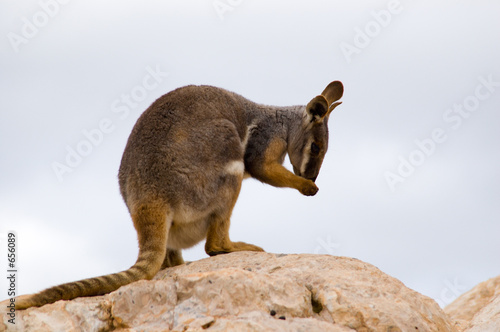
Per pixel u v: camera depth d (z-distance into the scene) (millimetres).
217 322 9828
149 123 14031
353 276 11555
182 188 13680
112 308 10414
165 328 10102
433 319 11219
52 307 10570
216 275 10430
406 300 11266
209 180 14055
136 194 13516
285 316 10297
